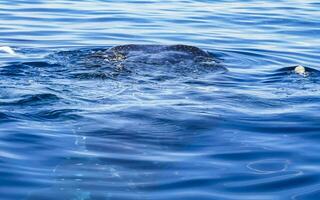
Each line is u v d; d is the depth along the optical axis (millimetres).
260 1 43781
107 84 21734
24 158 15594
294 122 18719
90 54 26359
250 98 20938
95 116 18312
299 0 44500
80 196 13258
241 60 27656
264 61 27734
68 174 14492
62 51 27453
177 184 14281
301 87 22656
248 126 18266
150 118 18203
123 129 17297
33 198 13250
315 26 35875
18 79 22109
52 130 17422
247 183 14516
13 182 14211
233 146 16734
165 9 39562
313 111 19734
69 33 32250
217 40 31953
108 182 14070
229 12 39250
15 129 17453
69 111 18797
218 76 23766
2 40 30078
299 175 15000
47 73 23094
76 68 23906
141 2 41750
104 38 31516
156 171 14859
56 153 15898
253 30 34625
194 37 32438
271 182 14578
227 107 19750
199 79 23047
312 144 17125
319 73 24828
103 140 16547
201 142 16859
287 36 33438
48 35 31609
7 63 25016
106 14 37094
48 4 39406
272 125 18406
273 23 36438
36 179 14344
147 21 35844
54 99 19859
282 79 23844
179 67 24375
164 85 21875
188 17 37312
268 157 16125
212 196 13781
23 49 28250
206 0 43594
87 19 35688
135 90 21094
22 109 18953
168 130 17438
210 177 14758
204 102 20156
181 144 16609
